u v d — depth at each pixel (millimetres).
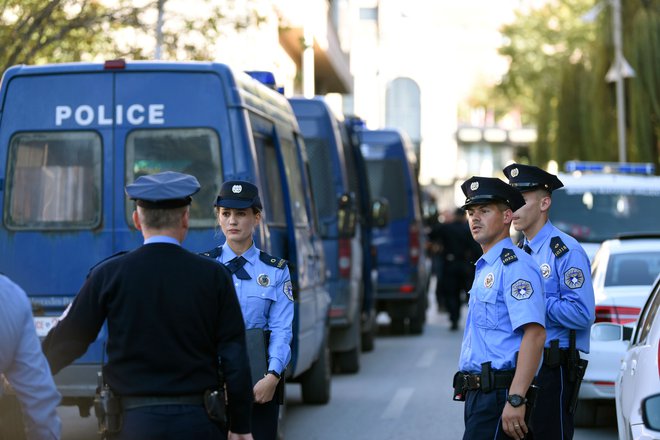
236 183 6766
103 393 5020
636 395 6172
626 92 31891
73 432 10609
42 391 4695
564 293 6578
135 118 9172
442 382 14141
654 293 7352
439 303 25562
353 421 11266
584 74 32781
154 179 5109
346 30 48156
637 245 10875
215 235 8430
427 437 10422
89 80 9234
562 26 43000
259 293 6691
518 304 5812
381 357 16969
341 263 14570
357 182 16719
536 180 6773
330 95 44438
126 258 5082
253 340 6586
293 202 10742
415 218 19906
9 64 13906
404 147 20047
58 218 9219
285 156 10711
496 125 87688
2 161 9258
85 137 9227
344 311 14547
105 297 5039
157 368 4984
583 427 10695
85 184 9203
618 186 15773
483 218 5965
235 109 9109
